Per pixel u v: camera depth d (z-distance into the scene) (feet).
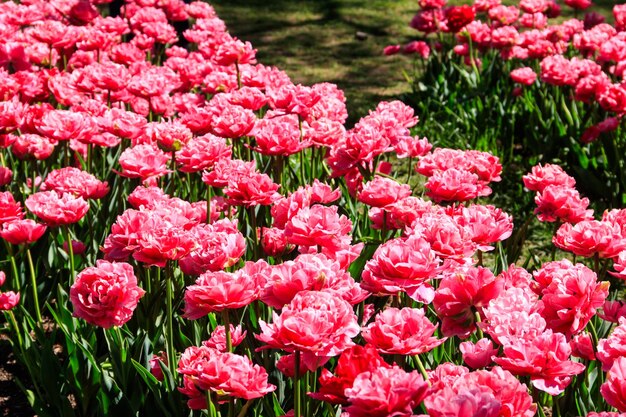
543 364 7.05
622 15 22.95
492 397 5.66
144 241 9.30
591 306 8.21
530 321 7.61
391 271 7.98
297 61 33.50
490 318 7.77
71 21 22.38
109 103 16.83
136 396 10.23
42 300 13.94
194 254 9.23
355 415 6.12
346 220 9.73
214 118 14.02
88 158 15.07
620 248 9.53
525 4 25.58
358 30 38.22
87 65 18.20
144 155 12.39
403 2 43.24
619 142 19.92
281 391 9.78
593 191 20.47
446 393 5.94
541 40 23.24
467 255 9.14
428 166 12.45
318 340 6.75
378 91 29.63
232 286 7.88
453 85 25.68
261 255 12.00
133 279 9.18
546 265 9.02
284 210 10.68
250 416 9.77
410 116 15.53
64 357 13.41
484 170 12.50
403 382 6.08
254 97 15.06
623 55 19.65
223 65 17.84
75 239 13.50
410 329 7.35
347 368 6.66
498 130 22.66
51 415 11.17
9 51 18.70
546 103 22.43
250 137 16.67
